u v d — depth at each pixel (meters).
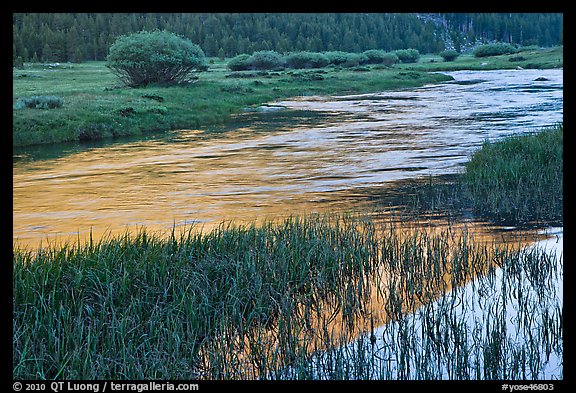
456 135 22.86
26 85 43.59
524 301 7.55
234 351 6.51
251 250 8.42
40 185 15.55
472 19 188.25
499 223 11.05
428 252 8.96
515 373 6.02
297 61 76.81
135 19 113.31
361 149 20.50
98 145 22.86
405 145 21.05
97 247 8.23
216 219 11.66
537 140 16.70
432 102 36.94
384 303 7.74
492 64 80.94
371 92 46.88
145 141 23.77
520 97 37.78
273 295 7.52
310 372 6.04
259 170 17.16
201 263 8.09
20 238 10.58
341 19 153.00
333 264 8.36
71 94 34.09
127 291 7.26
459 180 14.58
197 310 6.99
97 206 13.10
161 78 41.72
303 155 19.61
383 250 9.07
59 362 6.00
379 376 6.04
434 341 6.62
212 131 26.42
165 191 14.53
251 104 37.53
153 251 8.12
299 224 9.97
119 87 40.50
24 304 6.77
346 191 14.07
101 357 6.00
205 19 137.38
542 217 11.35
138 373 5.89
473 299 7.71
